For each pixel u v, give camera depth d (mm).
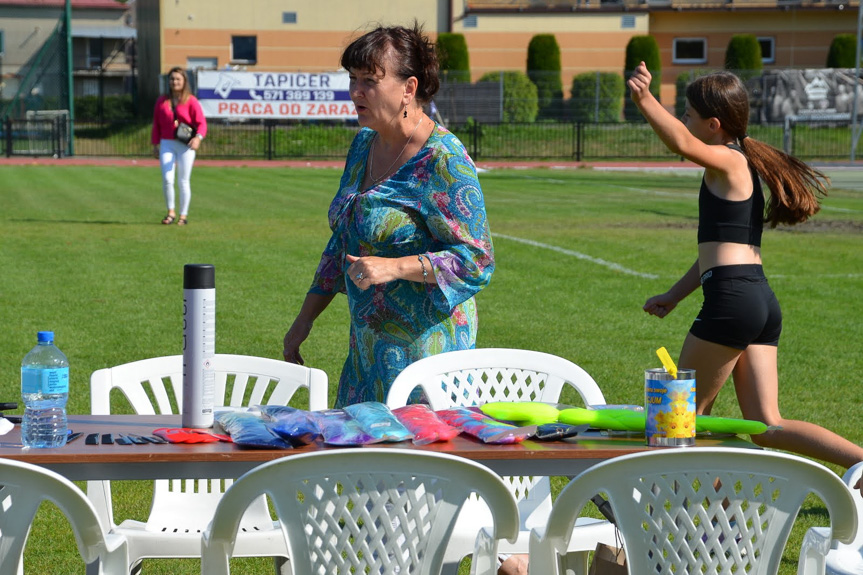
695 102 5047
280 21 48500
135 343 9523
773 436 5039
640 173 36781
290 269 13789
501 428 3430
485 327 10453
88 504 2957
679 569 3096
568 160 43094
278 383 4508
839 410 7707
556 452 3287
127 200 23453
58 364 3406
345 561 3035
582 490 3084
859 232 18906
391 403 4172
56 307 11094
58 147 41906
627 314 11297
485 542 3479
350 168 4480
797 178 4934
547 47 47312
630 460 3004
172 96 18203
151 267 13750
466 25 49844
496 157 43344
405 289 4297
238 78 42031
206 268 3488
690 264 14891
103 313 10836
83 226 18031
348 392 4520
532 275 13781
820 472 3027
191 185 28453
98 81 63188
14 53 62719
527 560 4055
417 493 3010
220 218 19766
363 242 4270
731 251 4926
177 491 4434
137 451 3189
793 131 42938
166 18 47781
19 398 7586
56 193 25125
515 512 3027
